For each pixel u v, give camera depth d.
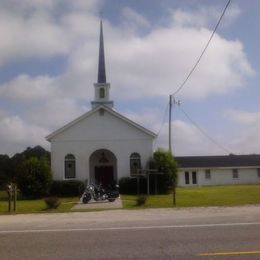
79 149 40.31
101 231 12.85
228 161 65.19
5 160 71.12
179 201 29.55
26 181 36.94
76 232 12.81
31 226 14.69
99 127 40.59
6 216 19.52
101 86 46.97
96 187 32.44
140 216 17.03
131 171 40.28
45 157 41.34
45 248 10.46
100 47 52.34
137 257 9.22
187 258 8.98
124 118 40.41
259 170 64.50
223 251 9.53
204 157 66.56
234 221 14.33
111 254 9.59
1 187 57.12
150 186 38.09
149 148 40.41
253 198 29.95
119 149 40.41
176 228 13.04
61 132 40.41
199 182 63.34
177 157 66.00
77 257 9.40
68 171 40.16
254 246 9.99
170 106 43.53
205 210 18.89
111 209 22.64
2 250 10.37
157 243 10.67
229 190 42.34
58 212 21.02
